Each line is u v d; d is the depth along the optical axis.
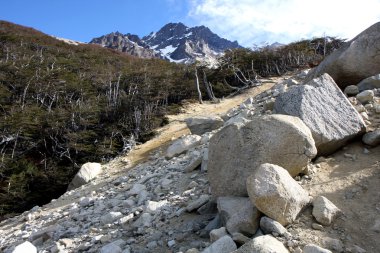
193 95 43.59
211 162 6.82
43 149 29.89
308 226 5.08
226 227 5.35
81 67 47.19
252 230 5.17
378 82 9.30
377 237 4.72
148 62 61.53
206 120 16.84
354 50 10.19
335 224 5.06
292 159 6.05
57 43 62.94
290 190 5.21
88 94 37.72
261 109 12.84
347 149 6.98
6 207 21.11
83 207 11.17
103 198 11.33
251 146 6.27
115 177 15.84
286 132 6.09
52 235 8.69
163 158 14.97
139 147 24.61
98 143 28.62
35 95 36.34
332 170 6.41
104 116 35.00
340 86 10.70
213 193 6.66
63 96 37.28
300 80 17.27
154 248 6.03
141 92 38.59
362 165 6.32
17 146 28.80
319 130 6.68
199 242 5.67
